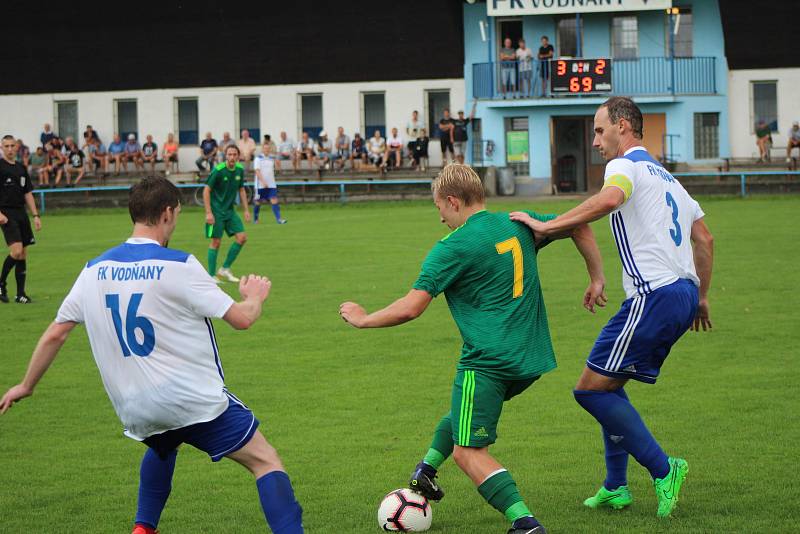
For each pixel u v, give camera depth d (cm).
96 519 931
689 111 6312
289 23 6588
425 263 814
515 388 832
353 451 1142
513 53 6253
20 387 777
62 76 6912
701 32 6381
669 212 870
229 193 2584
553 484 1001
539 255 3023
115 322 749
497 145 6378
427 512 875
